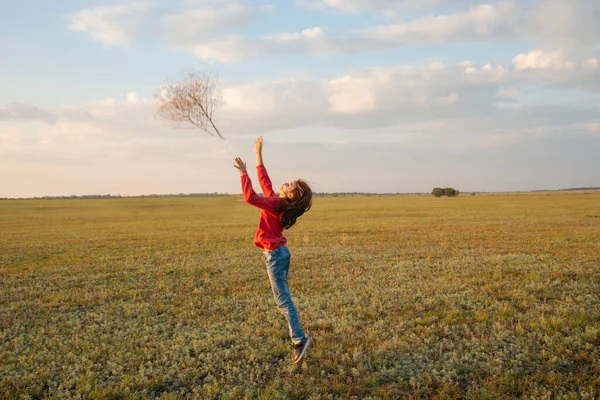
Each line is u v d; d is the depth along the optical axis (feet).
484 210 153.58
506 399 14.26
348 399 14.64
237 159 15.99
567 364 16.83
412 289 30.09
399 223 97.76
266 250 17.35
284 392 15.05
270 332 21.29
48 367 17.37
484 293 28.22
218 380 16.30
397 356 18.01
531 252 47.83
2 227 111.65
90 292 31.91
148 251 56.80
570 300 25.89
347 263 42.34
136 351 19.17
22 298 30.50
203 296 29.73
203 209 228.84
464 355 17.98
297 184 16.96
